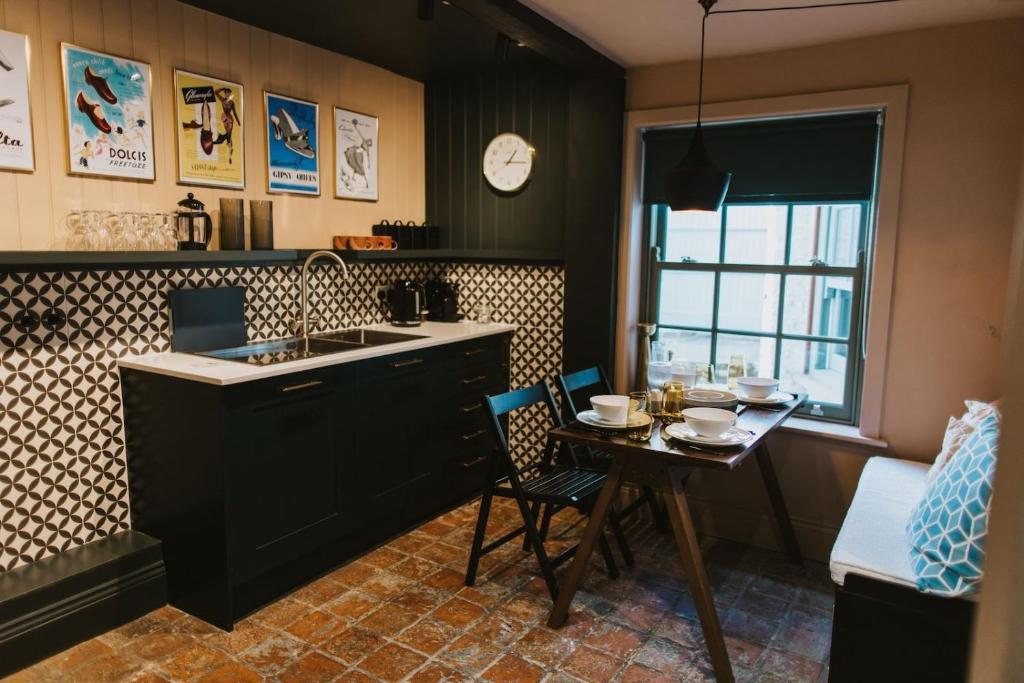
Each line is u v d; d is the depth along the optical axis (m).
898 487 2.71
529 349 4.17
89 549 2.71
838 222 3.36
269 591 2.84
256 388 2.65
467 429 3.91
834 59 3.15
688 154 2.84
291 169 3.48
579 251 3.82
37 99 2.49
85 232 2.59
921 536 2.08
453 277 4.41
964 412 3.00
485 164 4.14
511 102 4.01
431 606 2.82
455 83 4.19
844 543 2.22
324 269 3.73
